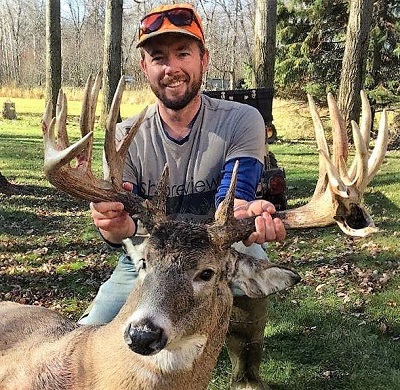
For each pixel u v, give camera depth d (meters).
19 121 9.01
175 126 1.39
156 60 1.35
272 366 1.83
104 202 1.14
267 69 5.37
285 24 8.59
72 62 20.88
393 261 2.76
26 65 22.38
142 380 1.05
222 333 1.16
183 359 1.07
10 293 2.36
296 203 3.93
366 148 1.09
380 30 7.80
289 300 2.29
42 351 1.19
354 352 1.91
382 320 2.14
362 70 6.00
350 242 3.04
